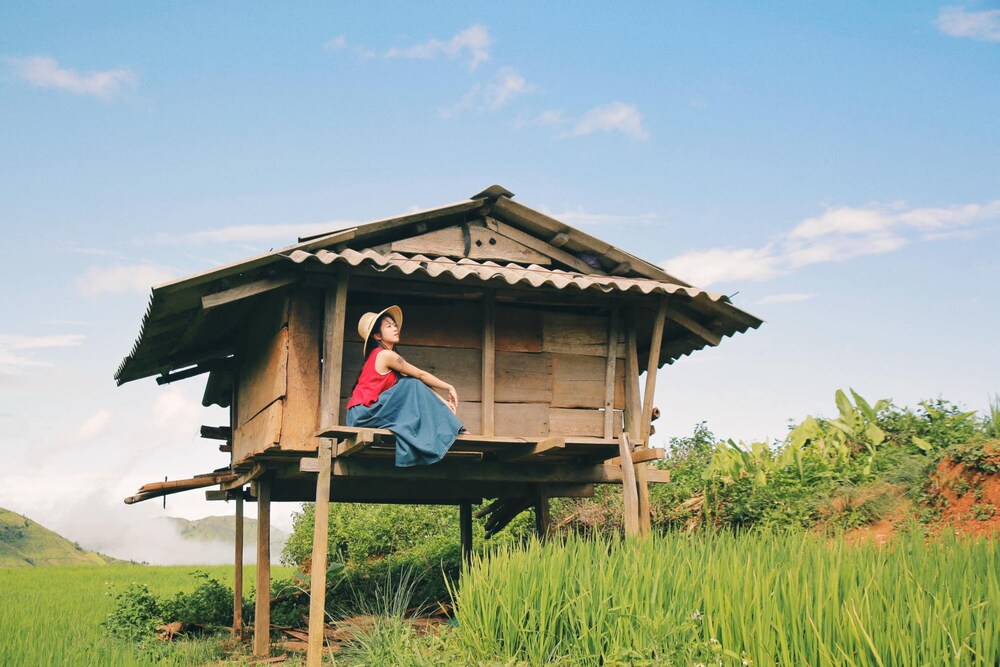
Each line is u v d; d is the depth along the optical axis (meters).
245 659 10.34
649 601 6.80
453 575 15.07
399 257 9.69
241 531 13.23
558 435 10.52
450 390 9.23
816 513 12.66
